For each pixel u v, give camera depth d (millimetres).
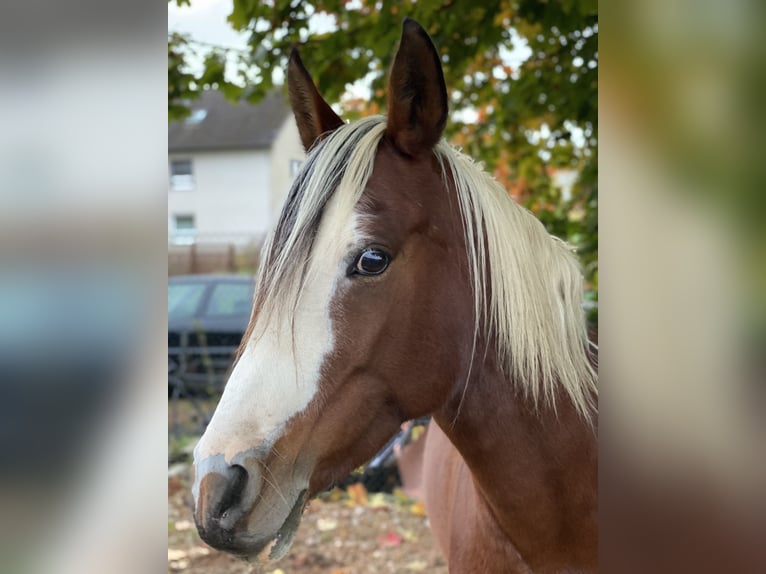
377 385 1221
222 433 1123
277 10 3389
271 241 1229
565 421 1323
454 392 1306
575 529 1339
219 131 18125
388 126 1288
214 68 3557
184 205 18078
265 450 1125
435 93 1261
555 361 1313
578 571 1355
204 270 11539
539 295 1308
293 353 1146
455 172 1322
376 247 1172
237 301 6895
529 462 1325
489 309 1301
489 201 1320
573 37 3812
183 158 18062
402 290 1212
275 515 1126
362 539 3881
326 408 1165
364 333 1176
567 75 3902
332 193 1195
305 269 1160
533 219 1403
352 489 4496
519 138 4949
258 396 1137
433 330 1250
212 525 1081
